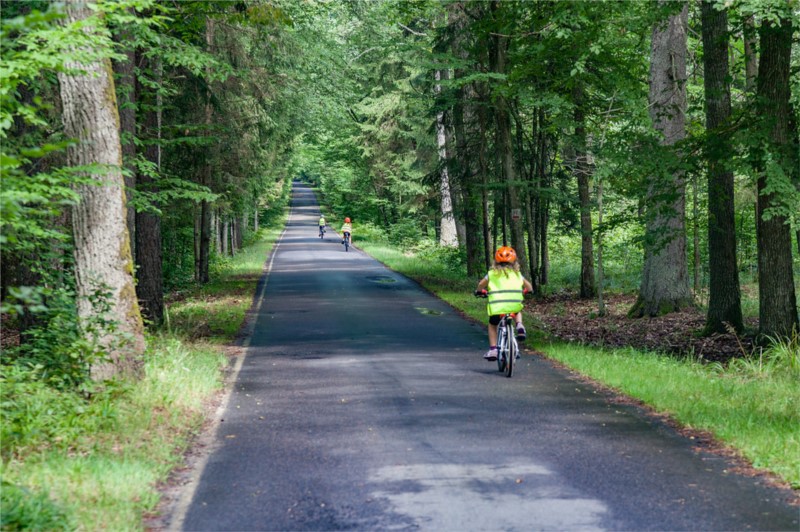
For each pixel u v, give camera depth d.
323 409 10.03
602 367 12.95
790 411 9.46
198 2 17.12
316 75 36.19
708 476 6.95
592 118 24.47
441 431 8.76
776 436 7.91
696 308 22.95
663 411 9.77
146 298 18.59
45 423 7.96
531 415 9.59
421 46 28.42
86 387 9.31
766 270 15.86
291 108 35.28
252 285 31.91
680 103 22.12
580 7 14.96
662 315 22.83
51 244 13.05
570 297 29.70
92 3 9.20
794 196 13.75
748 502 6.23
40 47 8.68
